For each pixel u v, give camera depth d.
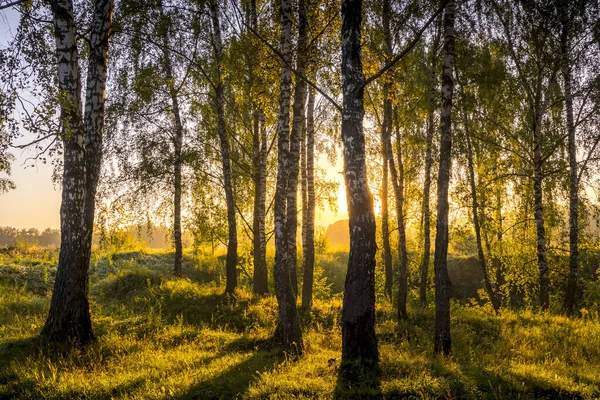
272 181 19.77
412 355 8.42
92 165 10.17
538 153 15.66
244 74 13.84
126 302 15.31
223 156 15.76
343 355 7.55
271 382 6.59
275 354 8.87
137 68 15.02
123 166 15.68
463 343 9.95
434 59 14.18
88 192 10.06
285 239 9.88
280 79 11.92
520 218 18.84
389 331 11.01
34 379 7.04
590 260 21.38
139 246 26.34
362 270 7.56
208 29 14.73
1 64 8.66
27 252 25.41
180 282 17.23
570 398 6.32
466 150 15.57
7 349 8.70
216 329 12.12
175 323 12.22
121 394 6.31
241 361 8.23
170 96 16.28
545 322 12.78
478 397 6.12
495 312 15.29
